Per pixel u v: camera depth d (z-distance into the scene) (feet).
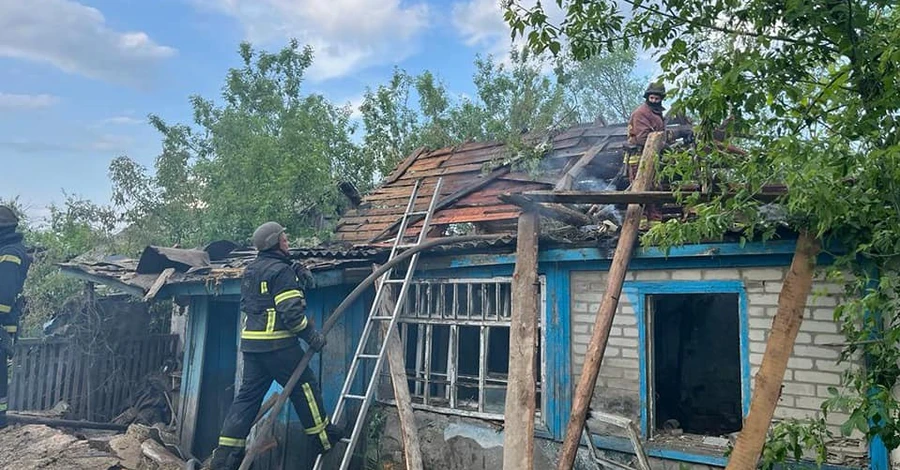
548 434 17.66
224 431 15.34
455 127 50.93
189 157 46.85
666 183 16.29
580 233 17.38
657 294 16.44
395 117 52.31
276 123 51.49
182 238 38.04
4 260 19.20
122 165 38.99
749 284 15.10
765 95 9.80
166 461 18.79
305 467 19.36
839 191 9.85
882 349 10.89
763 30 10.29
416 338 21.66
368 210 27.02
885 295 10.37
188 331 22.59
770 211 12.48
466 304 20.06
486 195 23.53
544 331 18.06
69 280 27.53
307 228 34.06
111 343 25.29
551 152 24.44
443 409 19.86
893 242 10.69
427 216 20.45
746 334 15.06
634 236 15.25
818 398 14.05
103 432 22.67
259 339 15.34
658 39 11.35
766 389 11.60
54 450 18.75
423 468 19.76
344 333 20.81
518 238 17.13
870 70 9.23
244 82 55.83
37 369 24.08
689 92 10.85
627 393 16.61
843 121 9.59
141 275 21.58
